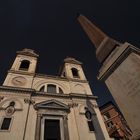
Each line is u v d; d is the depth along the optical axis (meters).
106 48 7.52
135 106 5.06
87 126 16.08
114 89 6.22
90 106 18.97
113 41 7.33
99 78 7.14
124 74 5.80
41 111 16.06
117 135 24.70
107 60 6.97
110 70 6.48
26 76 20.28
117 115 29.72
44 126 14.84
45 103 16.98
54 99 18.05
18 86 18.28
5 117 14.03
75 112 17.33
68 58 30.19
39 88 19.75
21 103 15.98
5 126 13.32
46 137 14.25
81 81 23.48
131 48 5.71
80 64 29.02
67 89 21.31
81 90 21.69
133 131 4.94
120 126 26.89
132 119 5.09
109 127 28.16
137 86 5.14
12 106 15.28
